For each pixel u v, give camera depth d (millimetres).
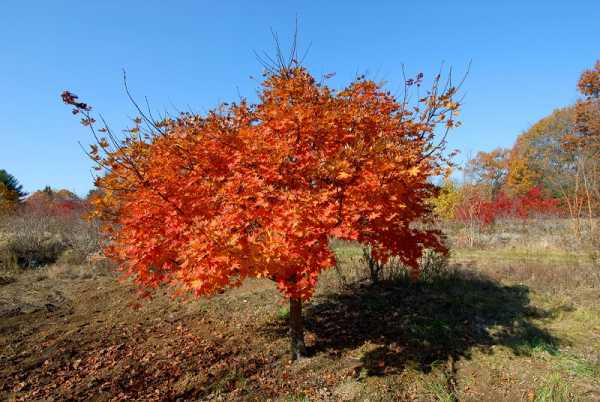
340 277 9398
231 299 8992
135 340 7145
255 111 5188
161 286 10555
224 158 4500
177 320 8047
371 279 9414
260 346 6531
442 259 9719
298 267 4281
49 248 14750
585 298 8055
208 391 5262
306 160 4289
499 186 41469
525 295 8492
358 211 4145
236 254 3945
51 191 35750
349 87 5066
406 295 8414
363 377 5359
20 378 5832
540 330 6582
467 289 8805
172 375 5766
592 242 12883
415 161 4562
